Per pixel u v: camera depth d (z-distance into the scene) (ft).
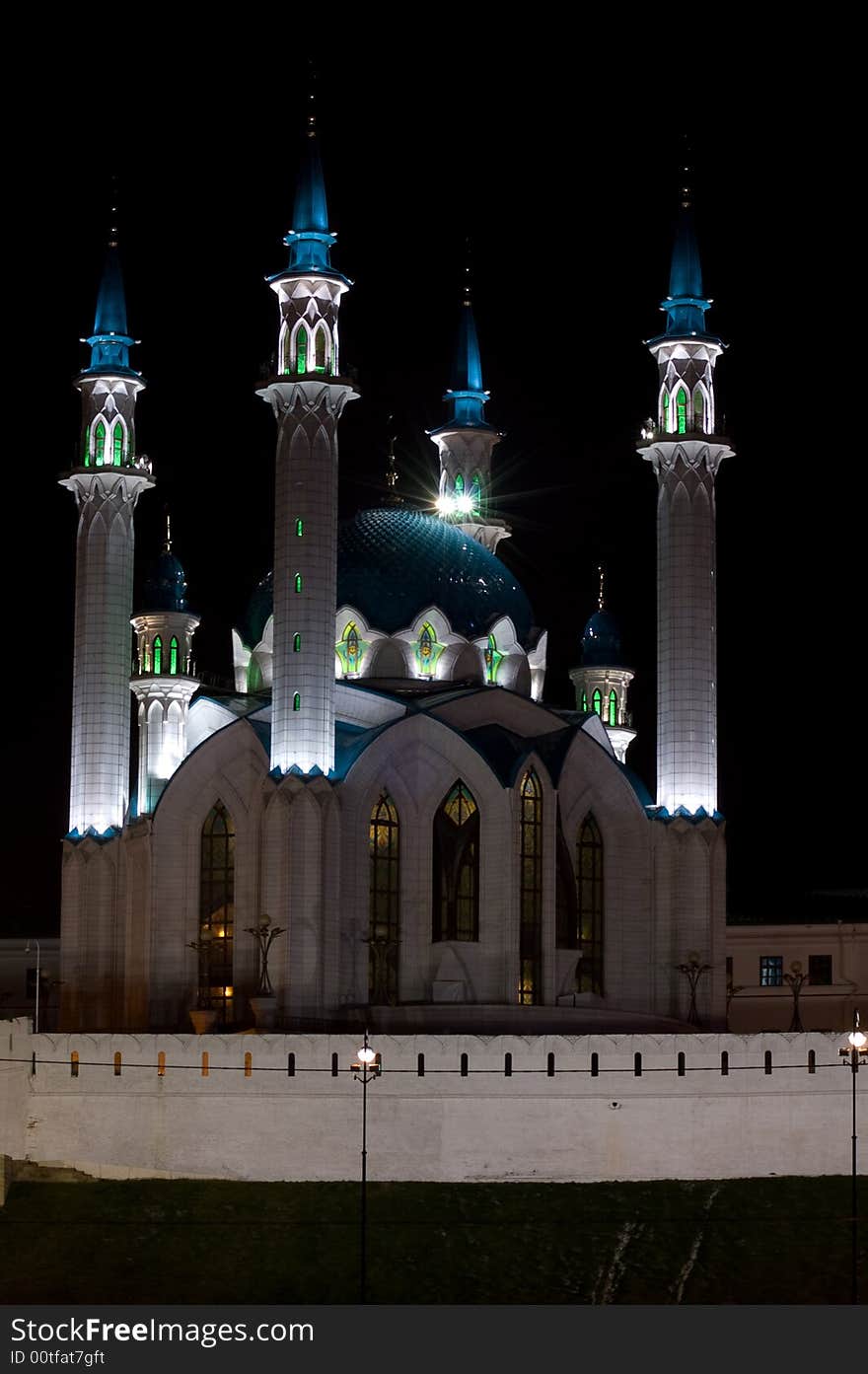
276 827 429.79
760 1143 390.42
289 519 442.91
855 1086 388.57
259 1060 376.07
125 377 480.23
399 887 453.17
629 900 472.03
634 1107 385.91
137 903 455.63
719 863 467.93
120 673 468.75
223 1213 360.89
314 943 426.10
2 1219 356.59
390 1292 337.31
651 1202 374.22
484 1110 380.78
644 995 467.93
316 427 445.37
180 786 451.12
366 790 446.19
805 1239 362.94
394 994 449.06
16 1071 369.09
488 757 453.58
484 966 448.65
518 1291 340.59
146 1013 446.60
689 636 472.03
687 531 474.49
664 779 472.03
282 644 439.63
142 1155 372.79
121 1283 336.49
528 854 454.81
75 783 466.70
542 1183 380.78
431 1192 373.20
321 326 455.22
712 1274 348.79
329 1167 375.04
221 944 449.48
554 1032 439.22
